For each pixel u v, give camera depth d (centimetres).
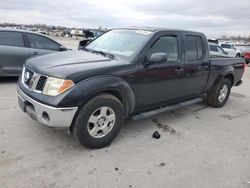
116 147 348
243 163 335
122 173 288
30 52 683
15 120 408
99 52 407
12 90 603
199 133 426
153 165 310
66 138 359
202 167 316
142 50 373
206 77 518
